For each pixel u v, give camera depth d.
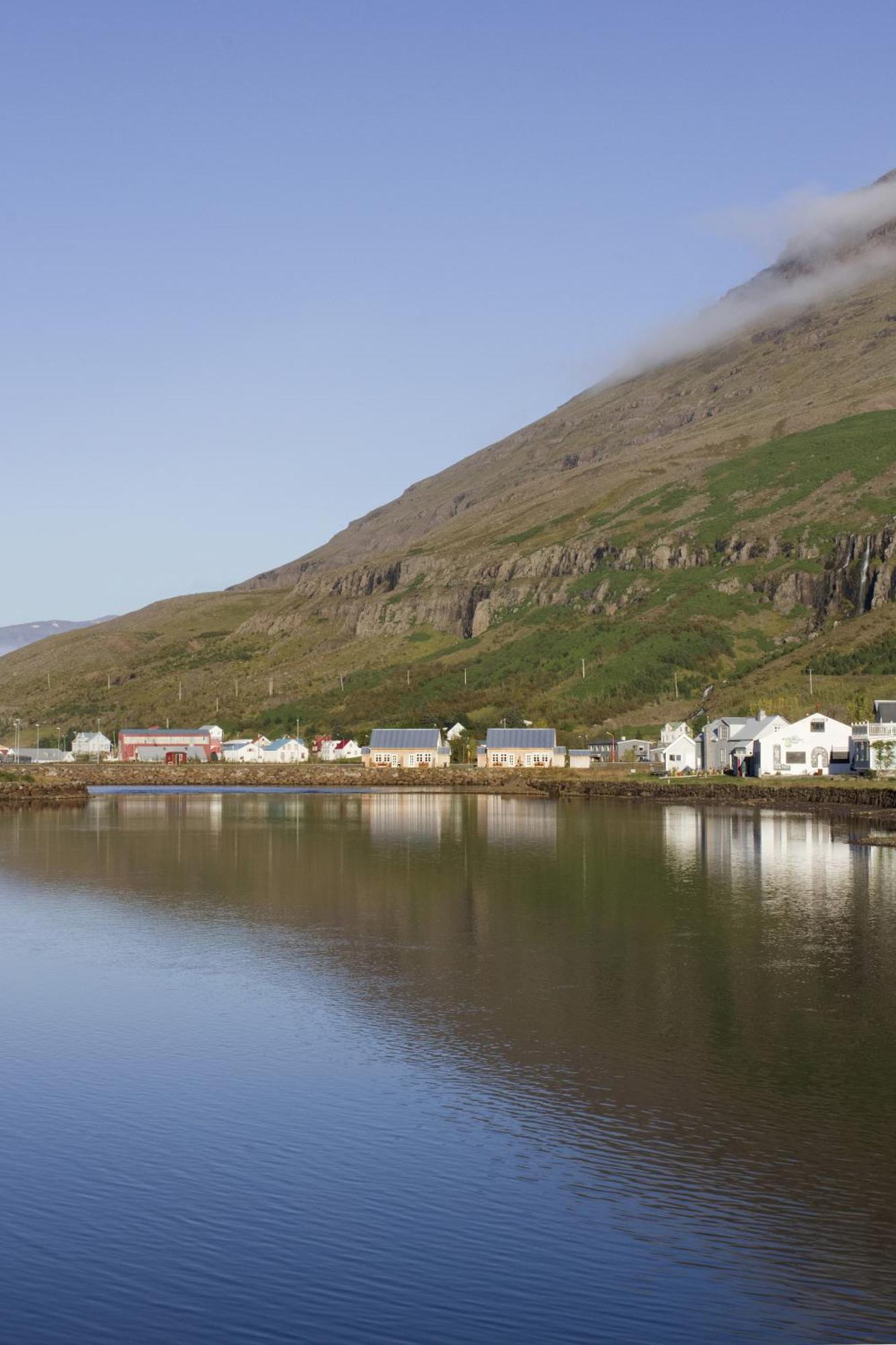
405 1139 23.72
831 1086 26.84
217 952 43.34
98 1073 28.25
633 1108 25.47
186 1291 17.75
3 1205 20.64
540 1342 16.36
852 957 41.53
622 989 36.69
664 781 158.88
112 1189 21.30
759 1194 21.00
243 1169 22.20
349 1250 18.97
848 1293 17.64
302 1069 28.42
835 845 81.56
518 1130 24.14
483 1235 19.45
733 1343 16.33
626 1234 19.45
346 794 170.50
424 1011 34.03
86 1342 16.36
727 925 48.47
